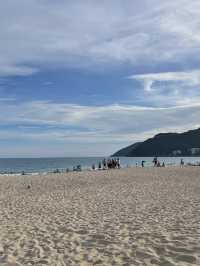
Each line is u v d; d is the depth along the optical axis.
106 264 6.27
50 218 11.02
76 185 22.83
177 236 7.80
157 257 6.46
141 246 7.23
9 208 13.47
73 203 14.34
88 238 8.20
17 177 32.28
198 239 7.45
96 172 37.25
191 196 15.35
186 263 6.06
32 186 23.02
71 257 6.79
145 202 13.88
